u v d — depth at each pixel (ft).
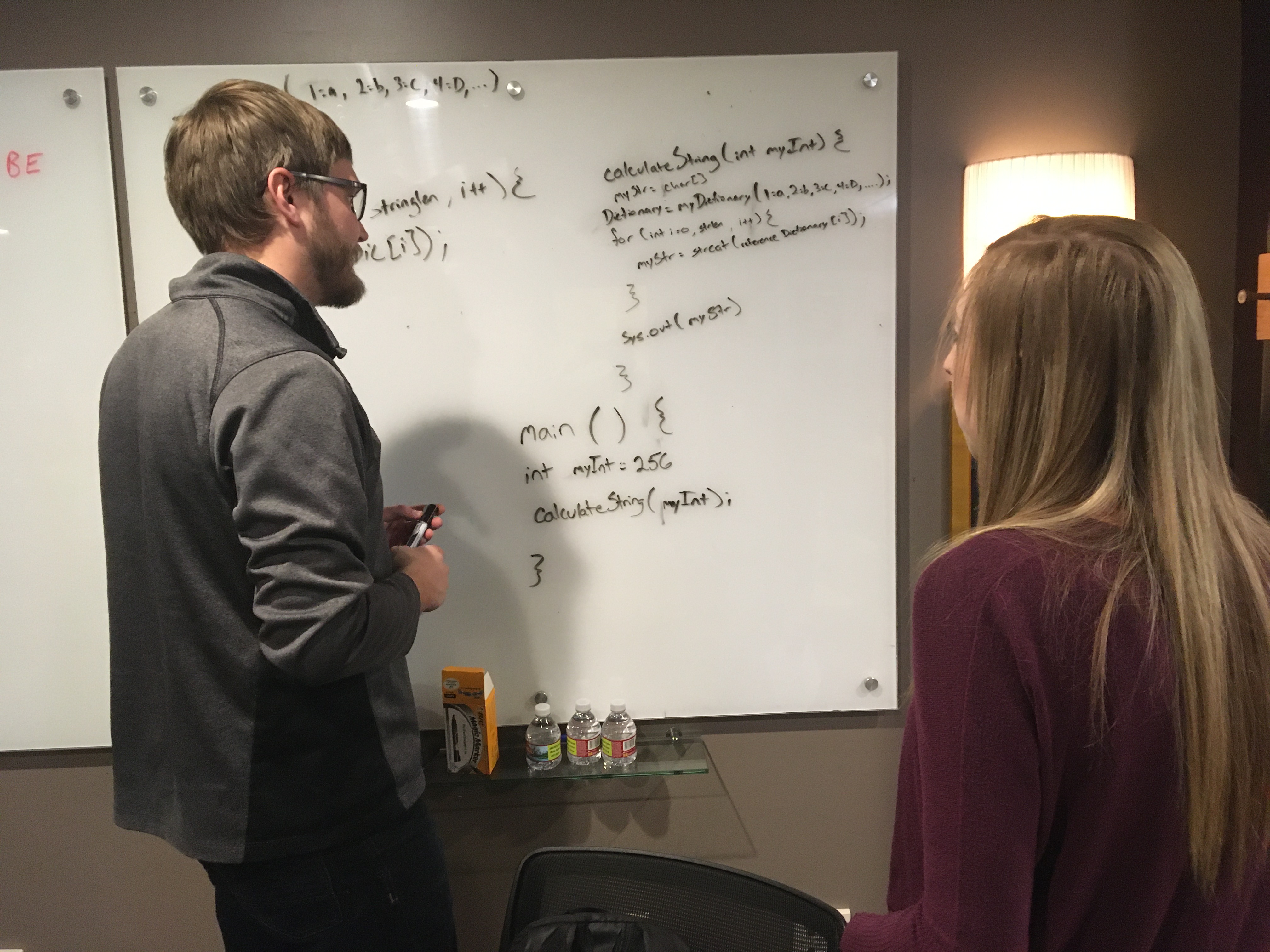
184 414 2.96
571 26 4.59
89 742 4.80
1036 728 1.94
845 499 4.83
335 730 3.20
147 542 3.14
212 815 3.12
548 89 4.54
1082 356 2.06
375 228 4.58
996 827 1.92
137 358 3.16
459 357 4.67
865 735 5.05
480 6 4.57
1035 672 1.91
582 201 4.62
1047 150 4.76
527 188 4.60
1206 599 1.92
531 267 4.64
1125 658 1.90
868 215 4.67
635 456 4.77
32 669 4.74
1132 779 1.94
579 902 3.39
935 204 4.77
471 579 4.81
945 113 4.73
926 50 4.69
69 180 4.49
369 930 3.38
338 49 4.55
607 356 4.71
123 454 3.20
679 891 3.31
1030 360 2.13
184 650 3.09
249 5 4.49
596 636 4.87
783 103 4.60
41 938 4.99
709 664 4.91
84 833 4.93
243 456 2.80
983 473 2.28
